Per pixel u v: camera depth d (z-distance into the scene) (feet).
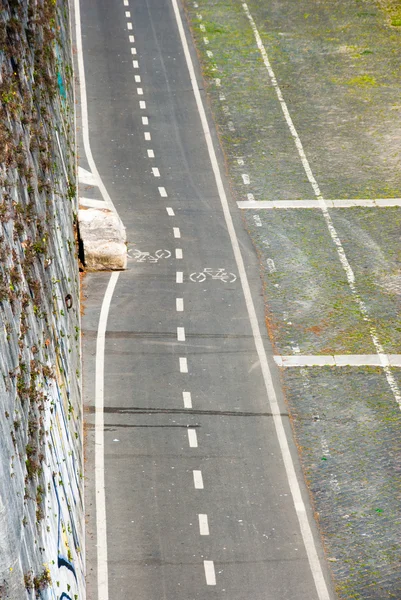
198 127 204.23
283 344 139.03
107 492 110.73
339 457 118.11
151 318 143.74
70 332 113.29
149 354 135.44
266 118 208.23
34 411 69.82
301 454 118.52
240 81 223.30
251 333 141.18
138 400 125.90
